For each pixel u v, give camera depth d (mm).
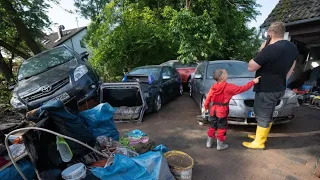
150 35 10359
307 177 2283
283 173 2381
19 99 3889
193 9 10750
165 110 5348
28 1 9211
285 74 2619
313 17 4621
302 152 2824
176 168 2074
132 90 4875
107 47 10297
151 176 1770
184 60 9078
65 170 1836
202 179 2348
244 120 3332
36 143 1716
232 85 2719
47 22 10883
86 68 4465
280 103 3244
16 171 1705
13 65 16422
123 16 10398
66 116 1934
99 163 2082
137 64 10805
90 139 2219
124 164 1795
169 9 10758
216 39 9164
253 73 4332
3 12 8531
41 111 1881
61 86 3969
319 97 4973
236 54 13266
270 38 2619
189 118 4551
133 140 2656
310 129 3557
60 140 1868
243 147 3053
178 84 6918
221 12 10750
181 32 9164
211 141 3078
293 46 2533
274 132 3512
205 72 4777
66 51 5020
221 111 2814
